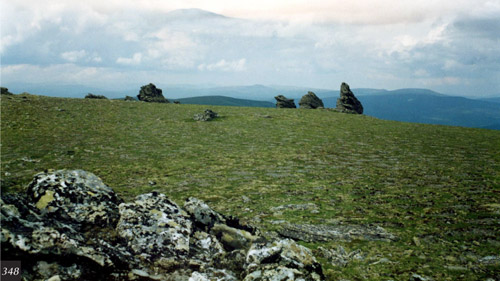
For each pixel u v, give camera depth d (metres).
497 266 7.56
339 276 7.27
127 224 7.60
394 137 34.19
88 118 41.94
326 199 13.42
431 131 39.59
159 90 72.69
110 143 27.89
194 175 17.67
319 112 58.91
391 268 7.60
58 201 7.62
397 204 12.61
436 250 8.51
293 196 13.84
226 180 16.64
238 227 9.11
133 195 13.59
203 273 6.70
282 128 40.38
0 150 23.38
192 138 31.91
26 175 15.97
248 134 35.22
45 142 27.23
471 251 8.38
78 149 24.67
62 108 46.81
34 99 51.47
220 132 36.34
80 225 7.25
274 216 11.34
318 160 22.27
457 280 6.98
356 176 17.59
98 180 8.95
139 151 24.72
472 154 24.33
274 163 21.17
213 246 7.81
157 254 7.06
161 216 8.08
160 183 15.84
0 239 5.52
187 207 8.97
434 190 14.53
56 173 8.49
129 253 6.89
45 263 5.75
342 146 28.36
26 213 6.60
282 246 7.24
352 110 63.09
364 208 12.19
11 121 35.81
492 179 16.36
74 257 5.99
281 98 69.12
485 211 11.48
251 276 6.39
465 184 15.48
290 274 6.31
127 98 71.00
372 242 9.12
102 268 6.11
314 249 8.71
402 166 20.19
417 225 10.32
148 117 45.91
